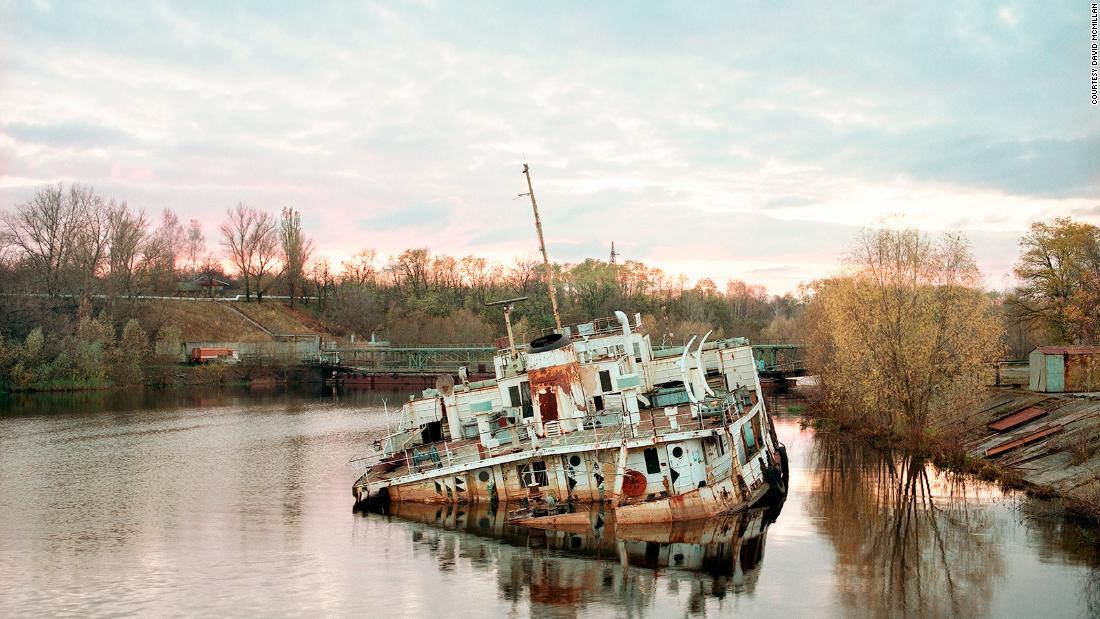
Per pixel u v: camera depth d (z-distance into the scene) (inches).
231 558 1691.7
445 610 1368.1
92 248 6599.4
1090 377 2684.5
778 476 2069.4
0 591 1512.1
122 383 5649.6
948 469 2391.7
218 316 7706.7
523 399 2033.7
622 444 1728.6
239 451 3157.0
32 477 2652.6
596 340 1975.9
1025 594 1392.7
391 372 6314.0
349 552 1696.6
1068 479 1978.3
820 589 1428.4
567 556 1616.6
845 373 2979.8
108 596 1478.8
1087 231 3590.1
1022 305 3742.6
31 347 5329.7
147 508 2187.5
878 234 2677.2
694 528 1710.1
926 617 1298.0
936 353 2495.1
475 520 1876.2
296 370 6594.5
